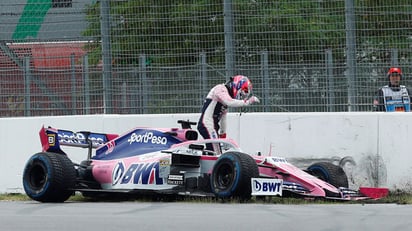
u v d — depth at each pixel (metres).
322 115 43.00
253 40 43.91
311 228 24.00
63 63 46.25
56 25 47.19
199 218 27.17
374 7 42.34
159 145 39.12
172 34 44.88
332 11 42.84
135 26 45.31
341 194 35.69
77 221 26.70
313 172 38.78
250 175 34.44
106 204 35.81
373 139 42.25
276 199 36.97
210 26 44.44
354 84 42.69
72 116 46.06
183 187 37.06
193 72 44.56
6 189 47.03
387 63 42.44
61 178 37.22
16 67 46.84
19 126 46.91
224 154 35.59
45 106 46.62
